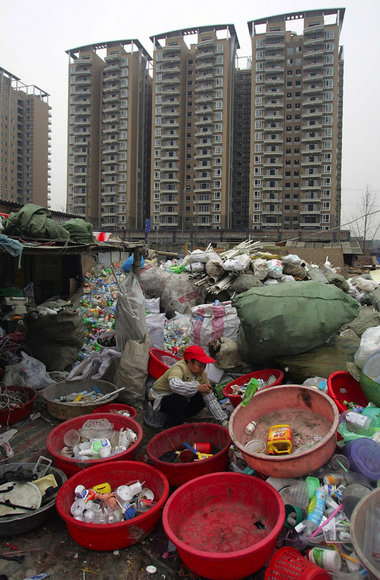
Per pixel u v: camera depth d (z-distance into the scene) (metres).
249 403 3.00
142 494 2.68
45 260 8.15
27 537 2.53
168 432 3.29
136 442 3.09
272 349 3.99
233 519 2.44
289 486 2.45
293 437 2.75
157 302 6.77
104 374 4.59
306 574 1.88
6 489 2.75
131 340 4.48
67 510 2.54
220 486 2.55
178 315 6.67
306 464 2.35
